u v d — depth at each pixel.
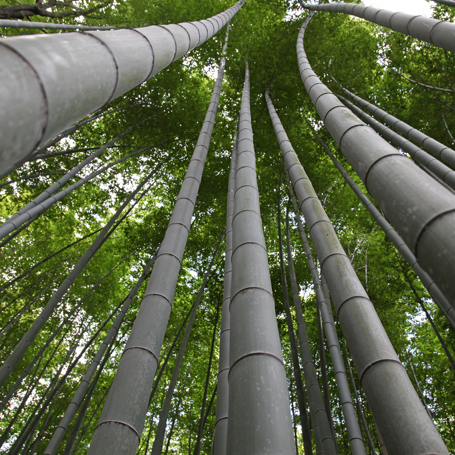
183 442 8.88
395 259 6.61
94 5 7.01
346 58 6.98
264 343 1.63
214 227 8.07
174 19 7.53
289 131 7.52
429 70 6.94
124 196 8.23
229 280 3.88
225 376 3.10
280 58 6.71
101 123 7.62
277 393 1.44
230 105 7.78
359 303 2.17
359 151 1.73
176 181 8.53
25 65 0.86
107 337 5.01
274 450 1.23
